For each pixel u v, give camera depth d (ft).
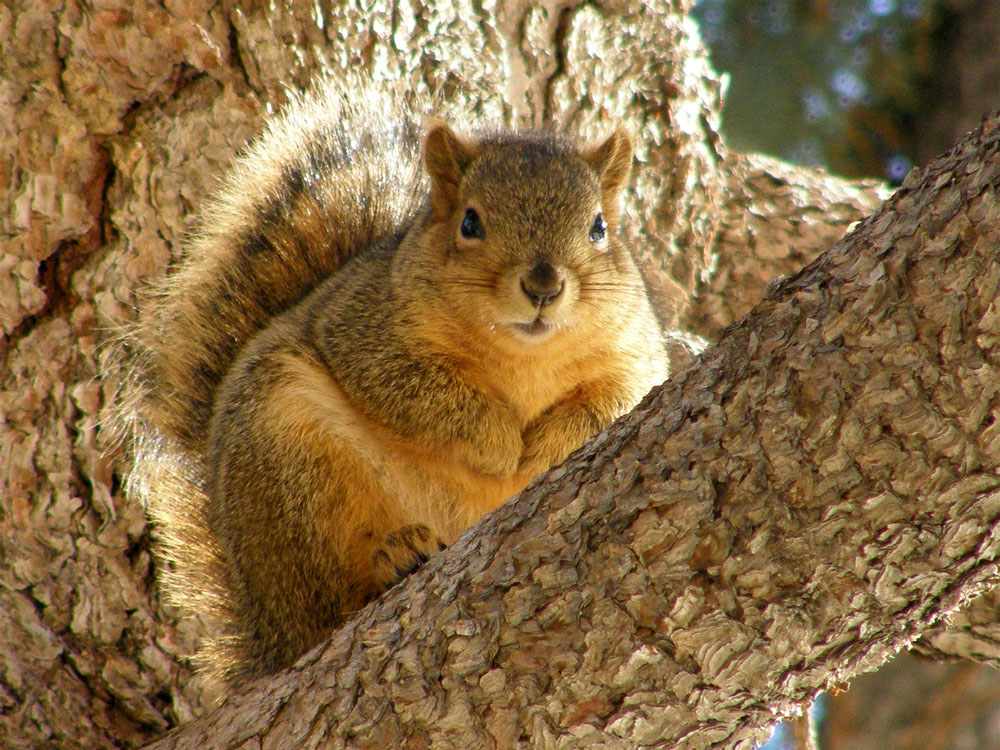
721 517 18.07
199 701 30.55
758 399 18.03
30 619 29.60
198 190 32.09
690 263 38.93
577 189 27.61
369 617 20.61
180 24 31.96
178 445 30.91
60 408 30.40
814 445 17.52
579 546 18.88
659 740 18.52
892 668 51.62
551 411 28.35
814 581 17.76
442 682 19.06
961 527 17.07
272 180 32.89
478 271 26.68
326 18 34.37
